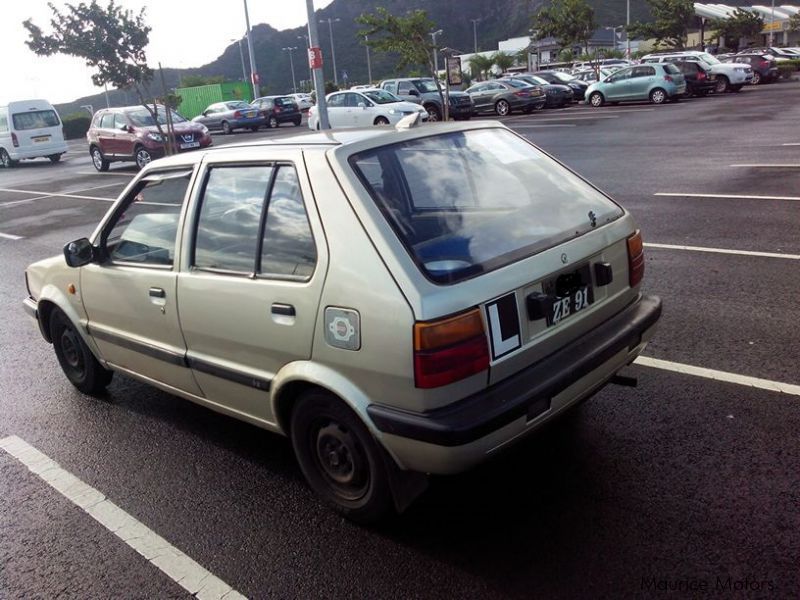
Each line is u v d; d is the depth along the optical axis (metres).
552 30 36.44
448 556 2.96
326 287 2.92
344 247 2.89
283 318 3.11
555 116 23.98
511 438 2.81
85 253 4.18
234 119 31.77
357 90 22.72
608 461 3.54
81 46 18.19
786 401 3.98
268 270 3.22
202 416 4.54
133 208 4.07
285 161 3.23
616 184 10.76
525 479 3.46
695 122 18.25
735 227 7.72
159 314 3.84
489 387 2.82
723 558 2.79
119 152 20.17
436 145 3.42
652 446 3.64
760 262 6.46
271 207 3.24
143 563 3.11
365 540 3.12
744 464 3.41
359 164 3.06
